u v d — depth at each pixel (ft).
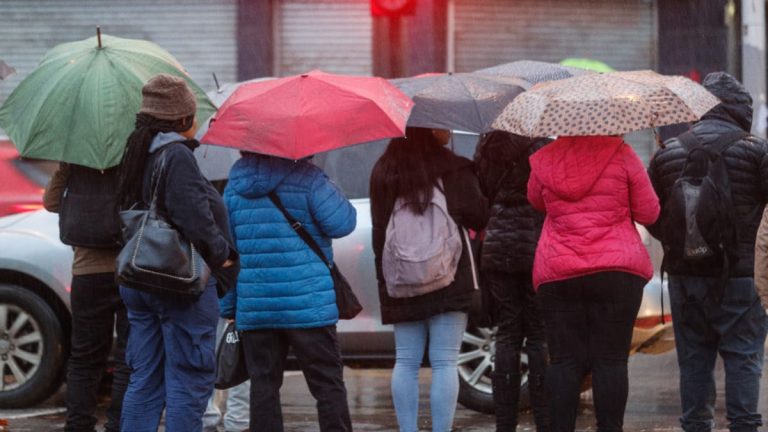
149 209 28.53
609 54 83.25
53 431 39.50
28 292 43.24
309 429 39.91
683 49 82.79
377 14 60.59
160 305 28.84
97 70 32.01
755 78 82.23
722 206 31.91
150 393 29.55
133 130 31.78
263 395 31.22
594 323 30.63
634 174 30.14
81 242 33.14
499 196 34.47
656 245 41.37
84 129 31.58
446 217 32.32
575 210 30.27
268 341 31.27
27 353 43.47
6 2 82.28
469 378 41.73
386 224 32.76
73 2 82.12
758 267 27.96
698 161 32.32
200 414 29.22
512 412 34.94
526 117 30.01
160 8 81.97
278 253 30.81
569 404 30.83
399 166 32.45
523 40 82.48
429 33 81.00
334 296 31.22
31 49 82.38
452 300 32.71
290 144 29.84
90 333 34.06
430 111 32.60
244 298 31.04
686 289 32.91
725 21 82.38
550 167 30.32
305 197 30.83
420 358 33.58
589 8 82.94
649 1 83.20
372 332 42.09
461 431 38.96
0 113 32.65
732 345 32.71
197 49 81.97
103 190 33.06
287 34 81.76
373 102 30.30
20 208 46.44
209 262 28.37
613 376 30.55
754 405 32.73
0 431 39.27
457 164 32.68
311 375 31.09
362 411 43.11
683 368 33.58
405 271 32.09
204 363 29.12
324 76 31.35
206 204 28.32
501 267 34.40
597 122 29.35
